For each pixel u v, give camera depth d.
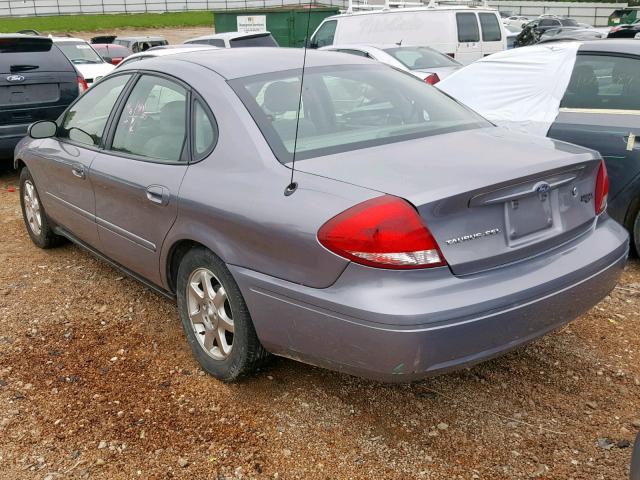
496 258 2.60
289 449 2.81
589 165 2.94
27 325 3.99
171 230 3.29
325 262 2.52
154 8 71.25
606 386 3.22
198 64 3.54
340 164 2.78
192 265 3.25
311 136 3.08
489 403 3.10
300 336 2.69
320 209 2.56
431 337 2.38
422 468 2.68
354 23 13.89
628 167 4.50
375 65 3.86
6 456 2.81
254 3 60.06
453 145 2.98
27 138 5.25
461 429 2.92
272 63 3.55
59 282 4.62
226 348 3.20
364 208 2.45
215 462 2.75
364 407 3.08
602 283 2.92
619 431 2.88
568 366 3.40
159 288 3.70
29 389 3.29
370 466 2.70
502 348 2.59
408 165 2.72
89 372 3.45
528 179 2.64
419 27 13.04
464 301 2.44
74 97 7.73
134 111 3.80
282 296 2.70
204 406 3.12
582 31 19.84
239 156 3.01
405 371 2.43
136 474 2.69
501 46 13.50
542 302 2.62
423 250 2.42
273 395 3.19
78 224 4.36
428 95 3.69
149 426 2.99
